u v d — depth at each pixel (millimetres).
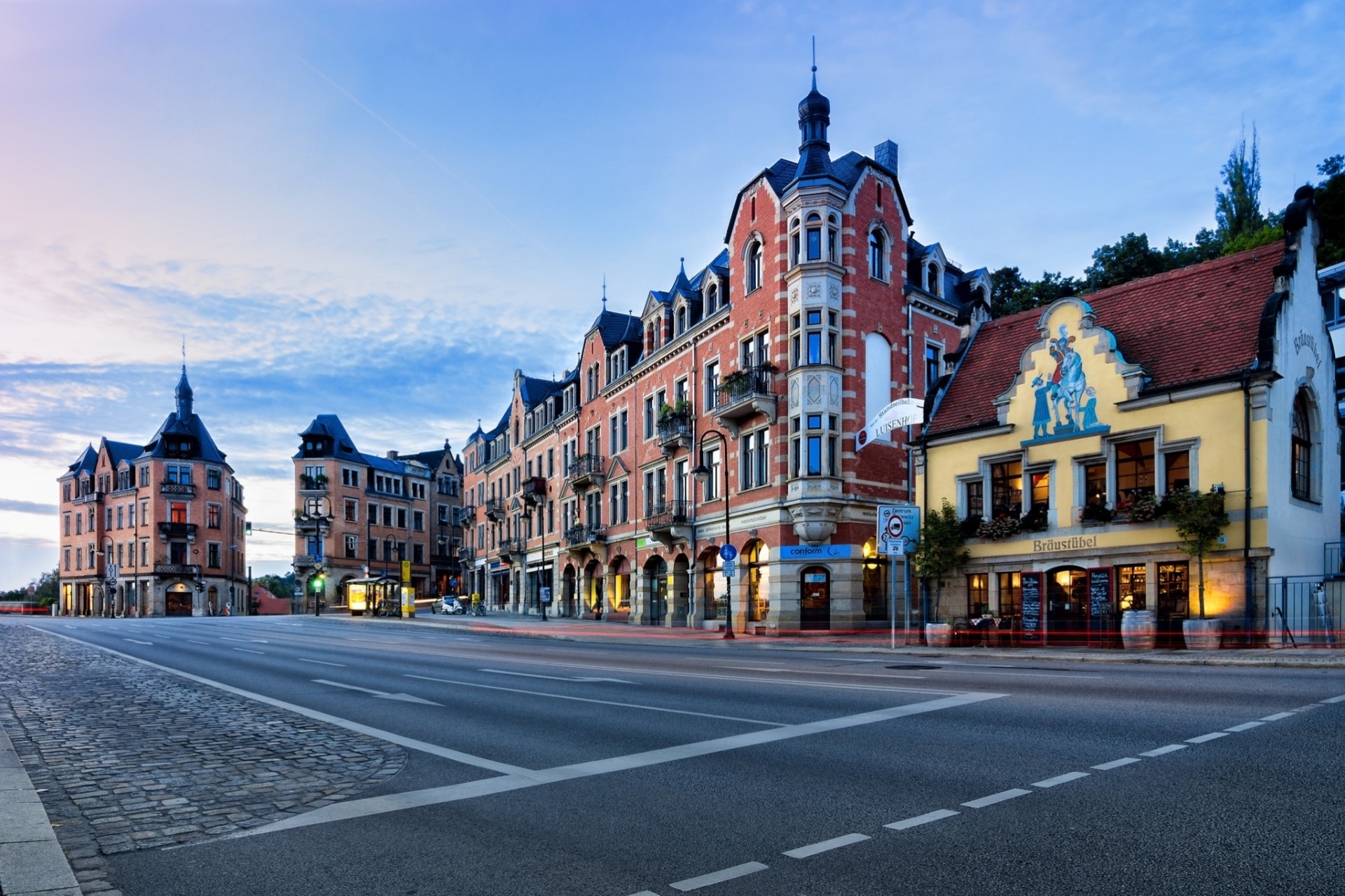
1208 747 7746
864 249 34656
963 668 16109
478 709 11523
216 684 15273
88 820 6172
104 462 92375
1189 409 20703
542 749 8625
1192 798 6168
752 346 36156
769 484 34281
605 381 50250
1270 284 21188
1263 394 19516
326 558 87625
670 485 41781
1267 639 18844
